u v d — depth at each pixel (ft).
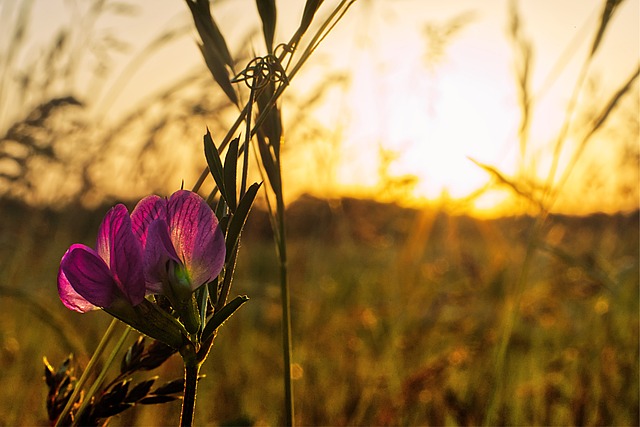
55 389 0.59
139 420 1.07
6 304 1.37
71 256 0.45
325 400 1.17
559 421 1.12
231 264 0.49
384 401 1.09
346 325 1.44
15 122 1.31
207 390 1.18
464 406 1.06
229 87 0.62
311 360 1.30
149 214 0.49
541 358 1.33
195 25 0.61
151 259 0.46
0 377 1.14
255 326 1.51
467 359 1.20
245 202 0.48
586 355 1.24
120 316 0.46
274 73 0.54
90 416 0.55
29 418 1.06
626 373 1.16
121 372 0.55
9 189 1.37
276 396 1.18
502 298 1.45
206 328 0.46
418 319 1.41
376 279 1.80
